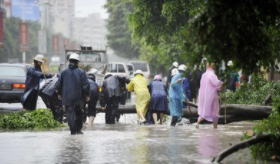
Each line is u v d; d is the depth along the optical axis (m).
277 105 15.95
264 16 14.15
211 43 13.32
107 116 31.25
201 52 13.52
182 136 22.00
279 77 47.81
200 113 25.80
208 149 18.00
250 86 29.67
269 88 28.78
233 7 13.40
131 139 20.95
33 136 22.30
